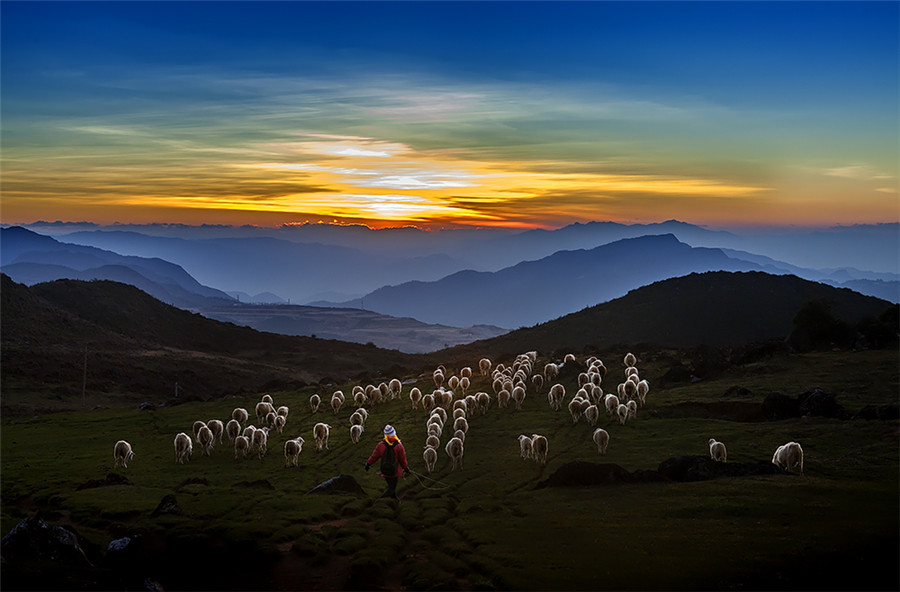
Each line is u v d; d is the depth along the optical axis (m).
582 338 148.88
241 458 45.28
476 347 159.12
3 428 67.12
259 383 135.12
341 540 23.36
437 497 31.27
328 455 44.88
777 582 18.12
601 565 19.72
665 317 157.25
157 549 23.03
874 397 45.72
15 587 17.28
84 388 105.00
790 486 27.19
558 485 31.05
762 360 66.50
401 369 96.31
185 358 142.25
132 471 42.00
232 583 20.55
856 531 20.89
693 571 18.94
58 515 29.88
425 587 19.02
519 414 52.78
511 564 20.11
